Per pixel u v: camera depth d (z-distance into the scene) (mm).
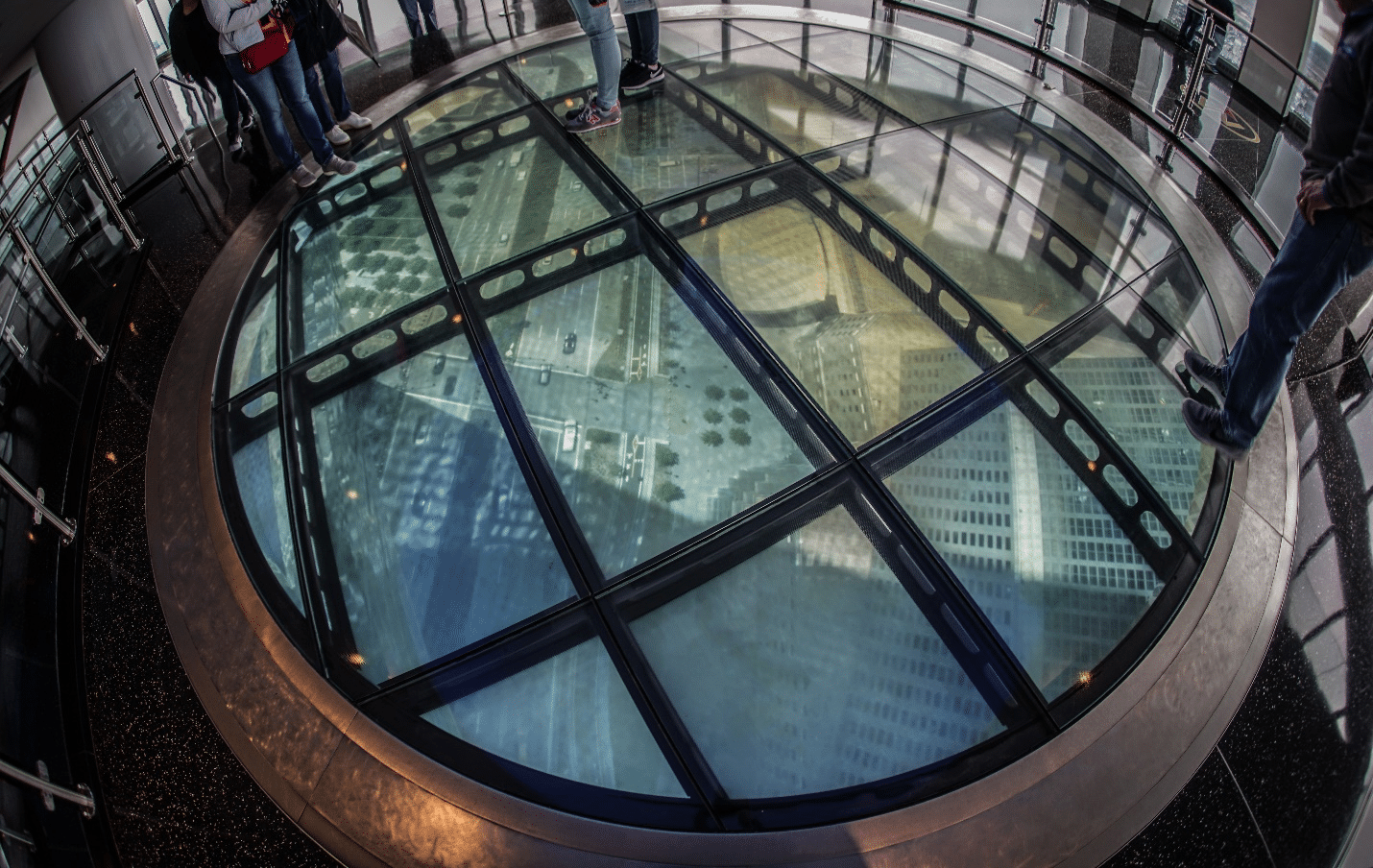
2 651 4758
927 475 5117
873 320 5887
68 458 5902
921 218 6688
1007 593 4734
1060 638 4621
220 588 5086
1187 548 4941
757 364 5656
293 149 7859
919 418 5344
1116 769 4250
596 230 6645
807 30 10031
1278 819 4098
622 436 5363
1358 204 4055
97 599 5156
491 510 5121
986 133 7891
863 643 4586
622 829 4082
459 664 4602
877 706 4422
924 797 4164
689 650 4570
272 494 5430
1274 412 5723
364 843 4152
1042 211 6895
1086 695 4461
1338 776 4199
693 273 6227
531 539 4992
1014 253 6426
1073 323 5891
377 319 6238
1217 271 6641
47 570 5254
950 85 8758
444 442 5434
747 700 4434
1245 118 8320
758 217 6688
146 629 5004
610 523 5020
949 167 7297
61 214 7477
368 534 5133
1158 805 4184
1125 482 5141
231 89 8336
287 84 7422
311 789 4309
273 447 5641
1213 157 7812
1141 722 4379
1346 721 4402
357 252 6953
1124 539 4934
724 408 5461
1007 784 4188
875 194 6902
